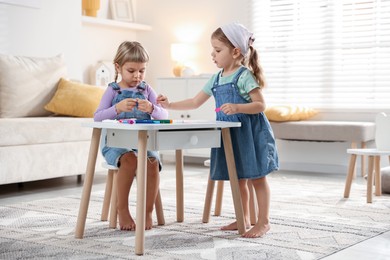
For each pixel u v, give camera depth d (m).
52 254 2.26
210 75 5.34
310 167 5.35
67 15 5.23
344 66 5.27
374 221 2.98
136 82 2.80
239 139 2.64
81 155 4.23
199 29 5.95
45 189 4.07
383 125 3.59
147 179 2.69
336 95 5.31
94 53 5.84
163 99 2.74
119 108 2.63
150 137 2.33
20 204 3.40
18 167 3.77
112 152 2.71
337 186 4.27
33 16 4.93
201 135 2.48
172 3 6.11
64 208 3.28
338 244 2.46
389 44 5.07
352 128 4.72
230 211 3.21
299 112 5.10
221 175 2.73
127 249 2.34
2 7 4.67
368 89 5.16
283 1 5.51
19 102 4.35
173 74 6.09
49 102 4.51
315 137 4.85
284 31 5.53
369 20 5.15
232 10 5.77
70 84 4.57
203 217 2.90
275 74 5.59
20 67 4.43
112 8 6.08
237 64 2.76
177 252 2.30
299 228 2.78
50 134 3.97
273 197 3.73
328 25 5.32
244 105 2.58
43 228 2.75
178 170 2.90
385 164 5.00
